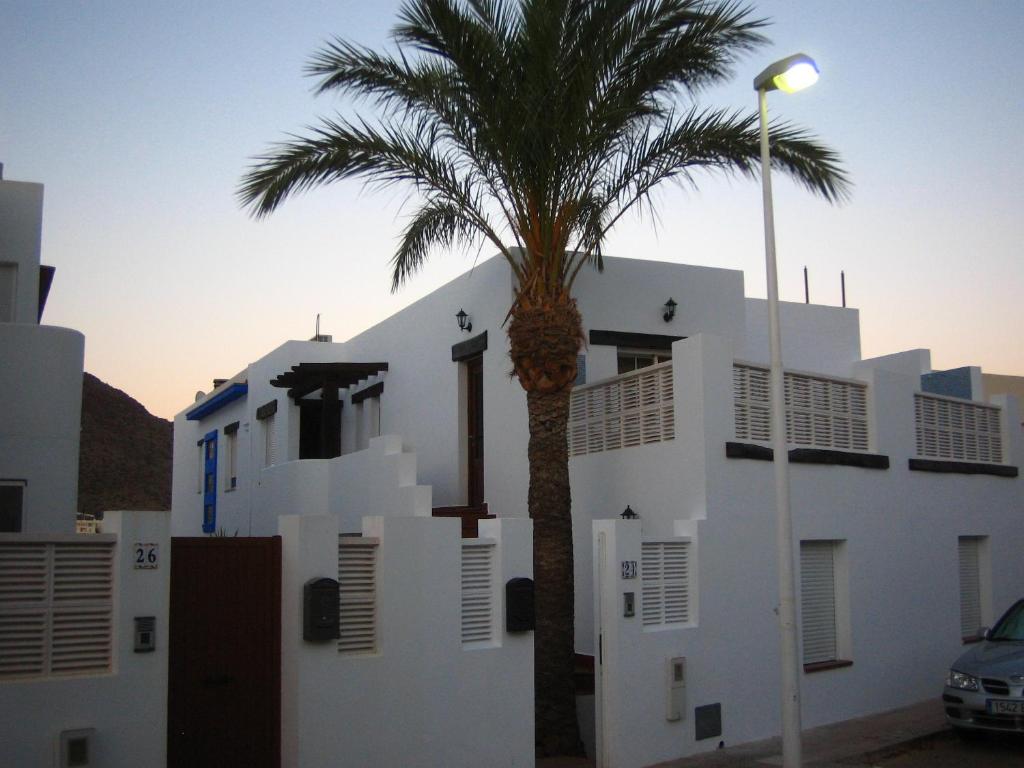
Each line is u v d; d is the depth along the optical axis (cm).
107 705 744
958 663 1232
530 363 1177
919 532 1536
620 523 1105
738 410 1298
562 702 1129
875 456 1468
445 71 1160
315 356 2217
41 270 1496
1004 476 1742
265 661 864
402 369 1905
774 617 1275
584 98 1142
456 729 936
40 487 1142
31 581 738
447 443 1706
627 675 1088
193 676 832
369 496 1500
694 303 1691
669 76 1209
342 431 2189
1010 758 1153
